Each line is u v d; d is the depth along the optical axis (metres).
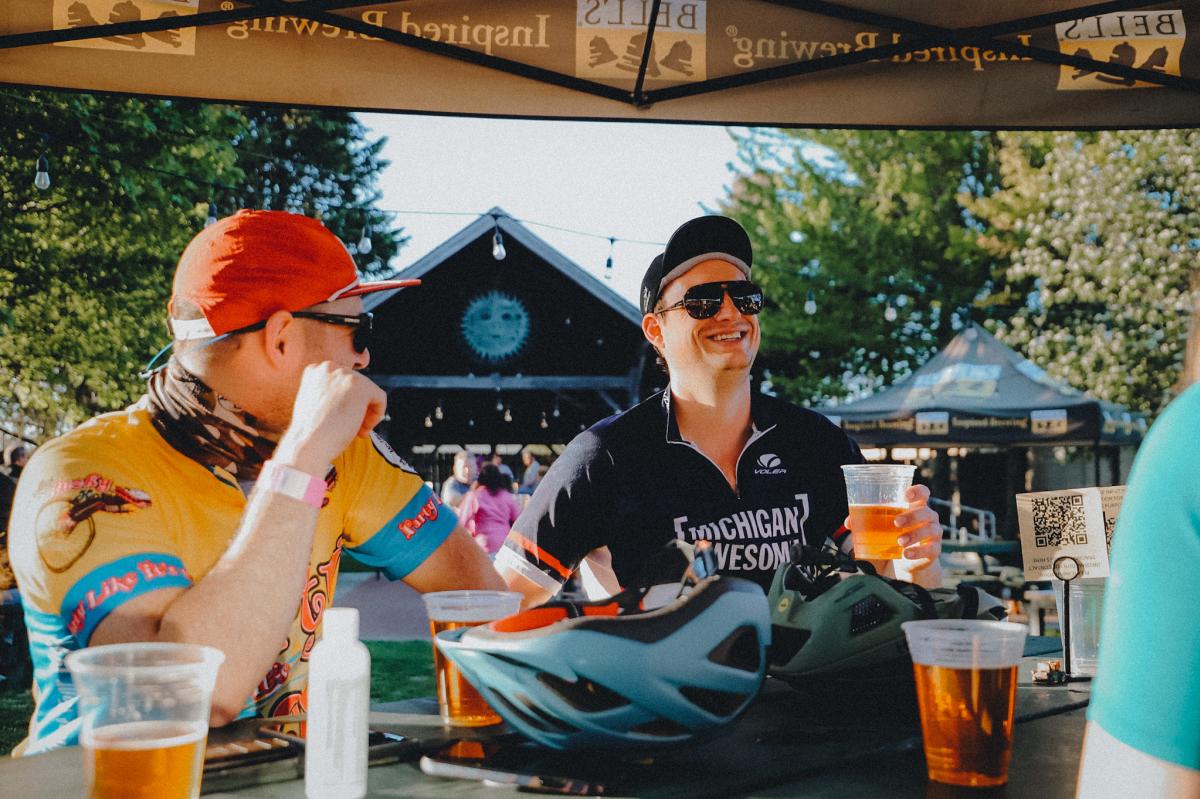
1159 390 15.81
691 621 1.08
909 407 9.83
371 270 30.73
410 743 1.20
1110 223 15.91
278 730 1.28
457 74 2.53
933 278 19.19
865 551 1.73
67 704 1.38
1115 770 0.78
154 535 1.44
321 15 2.42
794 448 2.42
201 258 1.58
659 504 2.34
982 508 17.70
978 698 1.04
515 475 19.95
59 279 13.16
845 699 1.42
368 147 30.77
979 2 2.57
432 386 17.88
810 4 2.56
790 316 19.44
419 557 1.96
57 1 2.35
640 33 2.57
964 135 19.06
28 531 1.42
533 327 18.19
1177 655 0.75
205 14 2.39
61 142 12.09
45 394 14.30
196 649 1.00
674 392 2.38
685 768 1.12
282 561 1.35
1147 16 2.60
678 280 2.31
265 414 1.61
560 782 1.04
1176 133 15.36
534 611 1.27
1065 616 1.70
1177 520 0.77
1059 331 16.91
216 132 14.23
